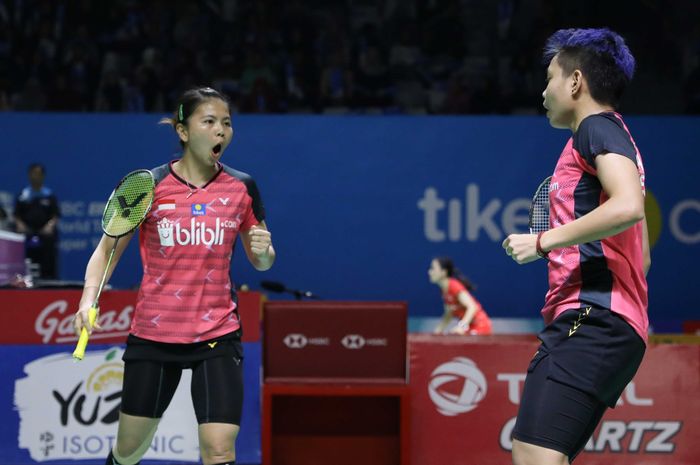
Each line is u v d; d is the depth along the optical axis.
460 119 31.67
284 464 17.62
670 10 38.16
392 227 31.64
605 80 9.15
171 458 16.80
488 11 38.81
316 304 17.31
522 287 31.53
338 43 38.41
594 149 8.65
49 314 16.81
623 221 8.19
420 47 38.56
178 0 38.62
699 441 16.80
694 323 29.05
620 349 8.75
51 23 37.88
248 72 37.38
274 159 31.45
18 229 29.42
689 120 31.53
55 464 16.72
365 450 17.64
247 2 38.84
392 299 31.50
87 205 30.88
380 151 31.61
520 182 31.64
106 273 11.40
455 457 17.17
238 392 11.08
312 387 17.03
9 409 16.70
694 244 31.50
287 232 31.45
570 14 38.69
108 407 16.81
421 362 17.30
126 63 37.62
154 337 11.12
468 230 31.61
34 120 30.83
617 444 16.84
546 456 8.72
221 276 11.26
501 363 17.23
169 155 31.09
